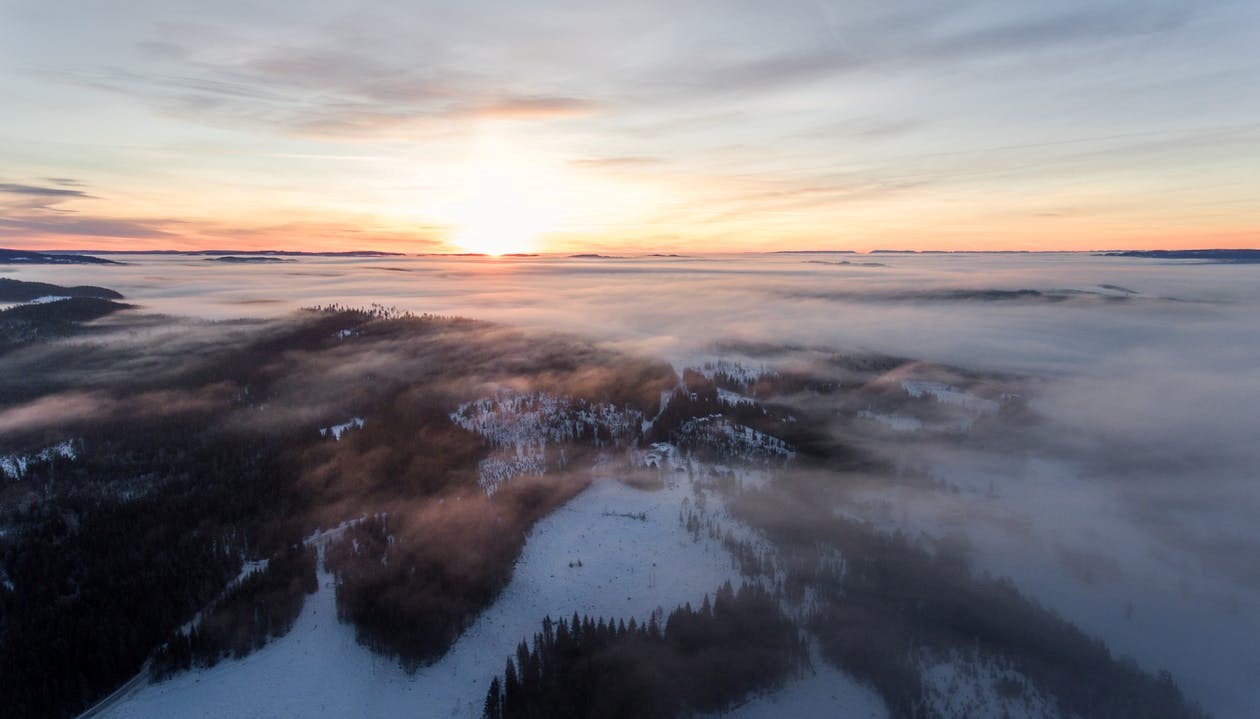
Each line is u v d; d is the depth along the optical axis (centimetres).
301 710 6312
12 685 5966
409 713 6450
